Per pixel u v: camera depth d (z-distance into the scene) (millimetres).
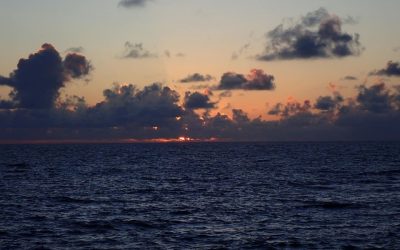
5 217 45219
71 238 37375
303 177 86375
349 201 55125
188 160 153500
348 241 36250
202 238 37469
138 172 101438
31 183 76812
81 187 71250
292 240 36625
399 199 56625
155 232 39531
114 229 40562
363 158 154875
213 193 63938
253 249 34406
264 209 50125
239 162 138625
